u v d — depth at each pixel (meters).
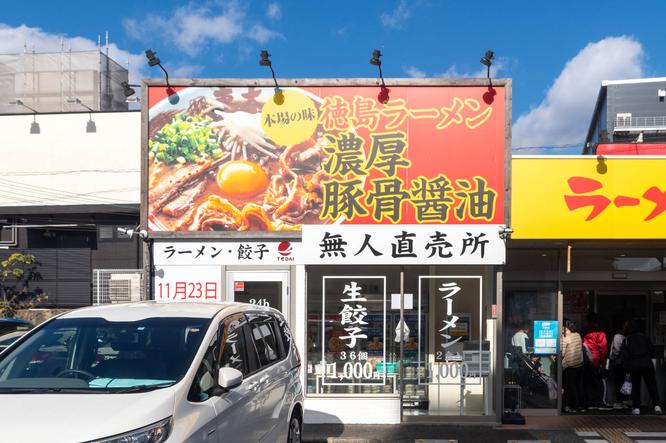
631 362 10.19
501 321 9.46
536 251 10.67
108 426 3.43
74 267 22.73
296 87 9.69
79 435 3.33
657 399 10.16
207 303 5.53
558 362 10.30
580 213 9.41
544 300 10.62
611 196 9.38
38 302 22.22
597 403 10.69
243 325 5.41
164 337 4.55
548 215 9.41
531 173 9.45
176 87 9.73
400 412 9.37
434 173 9.55
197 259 9.62
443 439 8.39
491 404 9.42
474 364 9.51
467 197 9.51
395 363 9.57
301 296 9.56
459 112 9.60
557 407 10.18
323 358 9.59
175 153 9.70
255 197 9.63
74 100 26.14
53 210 22.86
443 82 9.57
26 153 23.31
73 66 28.20
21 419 3.48
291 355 6.41
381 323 9.64
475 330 9.56
